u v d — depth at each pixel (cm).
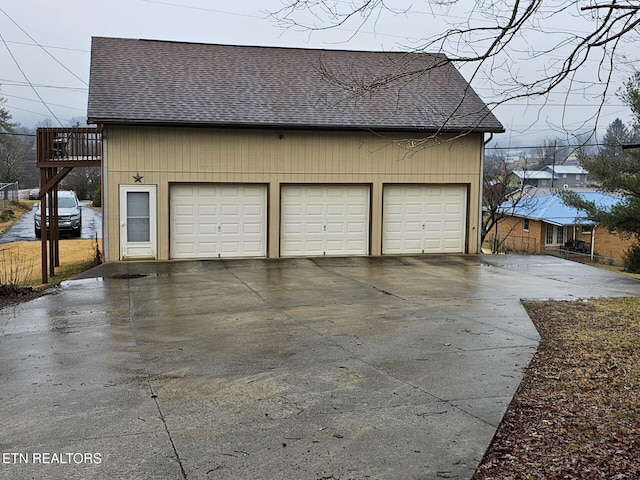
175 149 1667
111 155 1627
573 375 636
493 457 440
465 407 545
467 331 870
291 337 836
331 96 1852
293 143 1752
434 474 413
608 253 3114
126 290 1248
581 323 914
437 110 1772
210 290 1248
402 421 512
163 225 1677
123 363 705
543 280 1434
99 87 1703
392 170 1827
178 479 407
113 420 517
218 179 1706
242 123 1662
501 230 3647
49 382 632
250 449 455
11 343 814
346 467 425
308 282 1358
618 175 2081
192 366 689
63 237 2522
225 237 1736
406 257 1819
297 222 1784
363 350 759
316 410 541
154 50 1947
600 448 445
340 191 1805
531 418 514
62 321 959
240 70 1920
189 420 517
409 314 1002
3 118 4688
